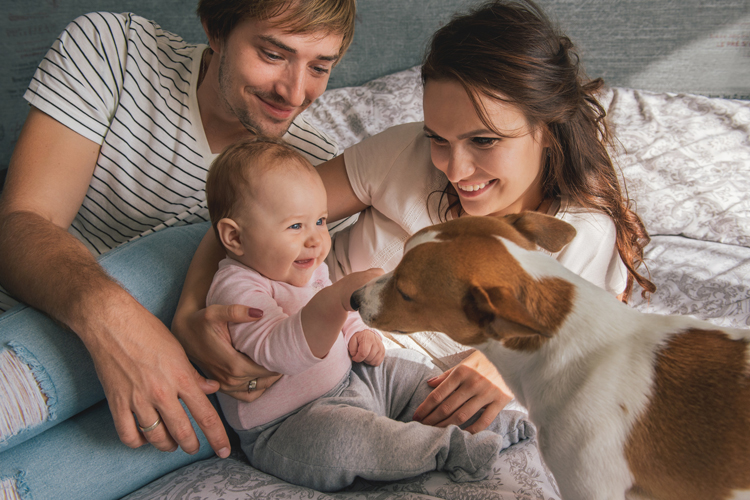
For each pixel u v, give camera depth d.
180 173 1.66
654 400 0.91
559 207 1.39
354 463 1.12
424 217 1.43
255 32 1.40
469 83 1.13
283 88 1.50
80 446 1.15
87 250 1.27
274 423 1.25
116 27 1.64
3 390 1.05
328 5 1.39
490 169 1.23
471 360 1.33
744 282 1.94
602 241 1.37
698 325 0.98
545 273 1.01
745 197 2.22
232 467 1.21
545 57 1.19
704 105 2.66
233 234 1.22
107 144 1.60
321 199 1.25
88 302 1.09
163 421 1.10
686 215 2.18
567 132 1.30
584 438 0.92
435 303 1.00
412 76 2.81
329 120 2.66
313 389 1.25
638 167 2.34
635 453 0.90
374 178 1.47
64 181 1.52
